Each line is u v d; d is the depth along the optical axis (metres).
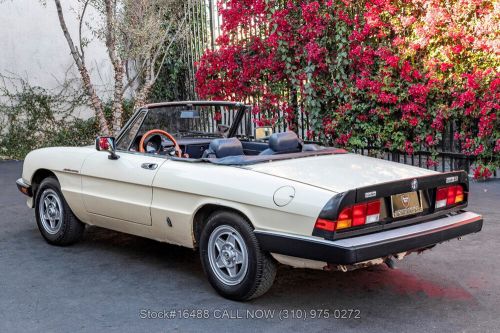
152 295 4.96
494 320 4.25
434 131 9.65
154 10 13.09
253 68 11.53
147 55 12.55
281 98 11.42
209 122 6.29
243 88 11.84
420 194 4.58
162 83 14.70
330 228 4.07
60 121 14.55
